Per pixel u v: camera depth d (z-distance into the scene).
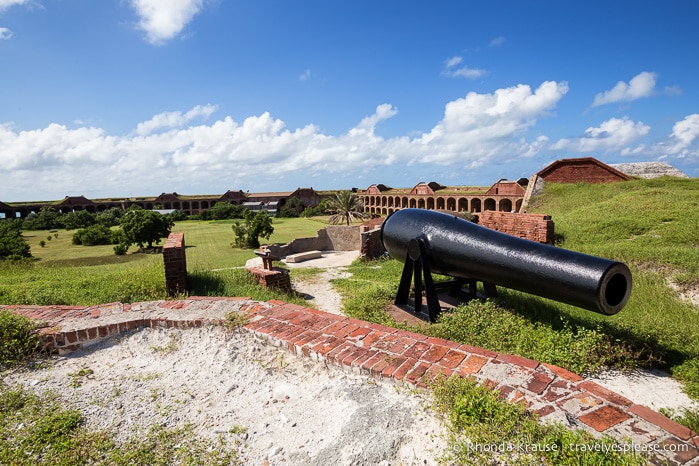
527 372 2.32
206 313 3.63
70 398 2.55
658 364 3.56
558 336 3.86
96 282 6.43
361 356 2.67
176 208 75.94
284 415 2.35
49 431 2.19
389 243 5.75
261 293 6.46
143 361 3.09
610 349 3.61
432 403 2.09
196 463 1.96
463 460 1.68
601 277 3.31
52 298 5.25
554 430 1.78
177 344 3.29
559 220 11.20
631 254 6.93
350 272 9.95
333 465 1.84
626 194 13.55
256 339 3.24
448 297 5.90
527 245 4.03
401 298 5.58
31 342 3.08
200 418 2.37
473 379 2.22
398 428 1.99
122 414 2.40
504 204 36.66
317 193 77.25
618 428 1.83
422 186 47.84
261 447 2.09
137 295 5.71
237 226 26.66
